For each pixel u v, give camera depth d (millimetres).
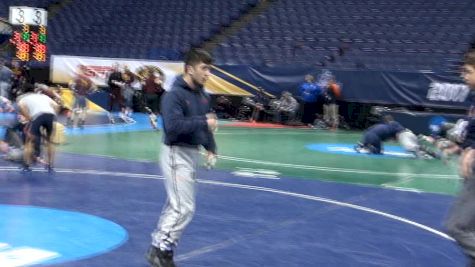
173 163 5727
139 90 25484
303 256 6691
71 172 11617
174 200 5770
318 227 8062
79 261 6160
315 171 13031
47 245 6707
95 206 8805
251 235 7504
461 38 25188
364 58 25281
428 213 9195
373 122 23062
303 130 22891
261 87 25141
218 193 10133
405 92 22641
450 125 18078
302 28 28141
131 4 32531
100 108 25375
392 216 8891
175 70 25391
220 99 25781
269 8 30047
